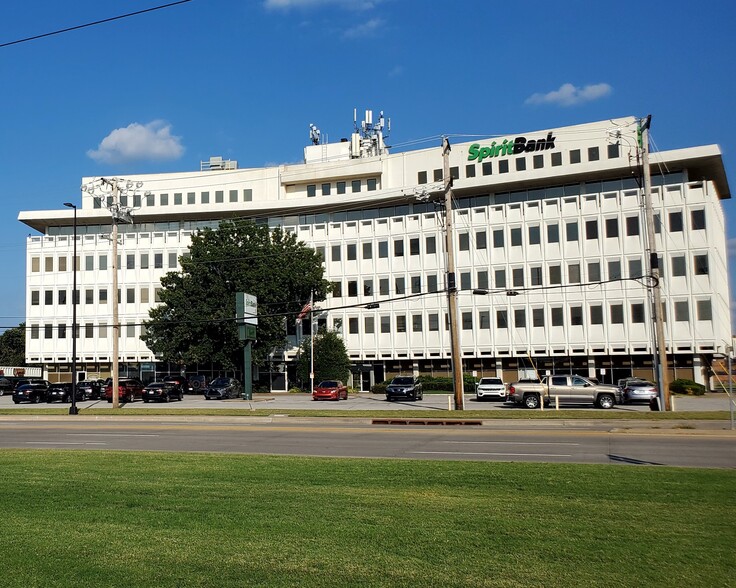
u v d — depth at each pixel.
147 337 64.38
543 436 23.19
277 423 31.33
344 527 9.26
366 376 67.94
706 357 57.53
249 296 52.78
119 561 7.70
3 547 8.29
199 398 57.12
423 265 66.31
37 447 21.27
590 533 8.91
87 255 74.31
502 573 7.26
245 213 73.81
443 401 48.44
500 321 63.06
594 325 59.81
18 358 106.38
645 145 34.59
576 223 61.12
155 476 13.98
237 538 8.68
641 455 17.92
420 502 11.00
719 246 61.91
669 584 6.94
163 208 73.12
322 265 69.81
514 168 67.19
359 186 73.31
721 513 10.12
